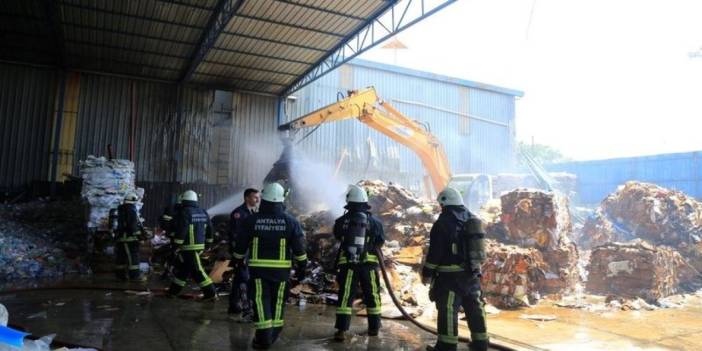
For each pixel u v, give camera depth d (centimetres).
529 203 832
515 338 532
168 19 1259
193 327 541
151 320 572
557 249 812
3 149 1481
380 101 1360
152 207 1622
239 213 617
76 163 1558
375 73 2080
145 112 1675
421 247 864
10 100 1509
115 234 918
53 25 1251
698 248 989
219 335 508
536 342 515
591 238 1166
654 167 2433
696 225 1028
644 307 736
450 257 443
